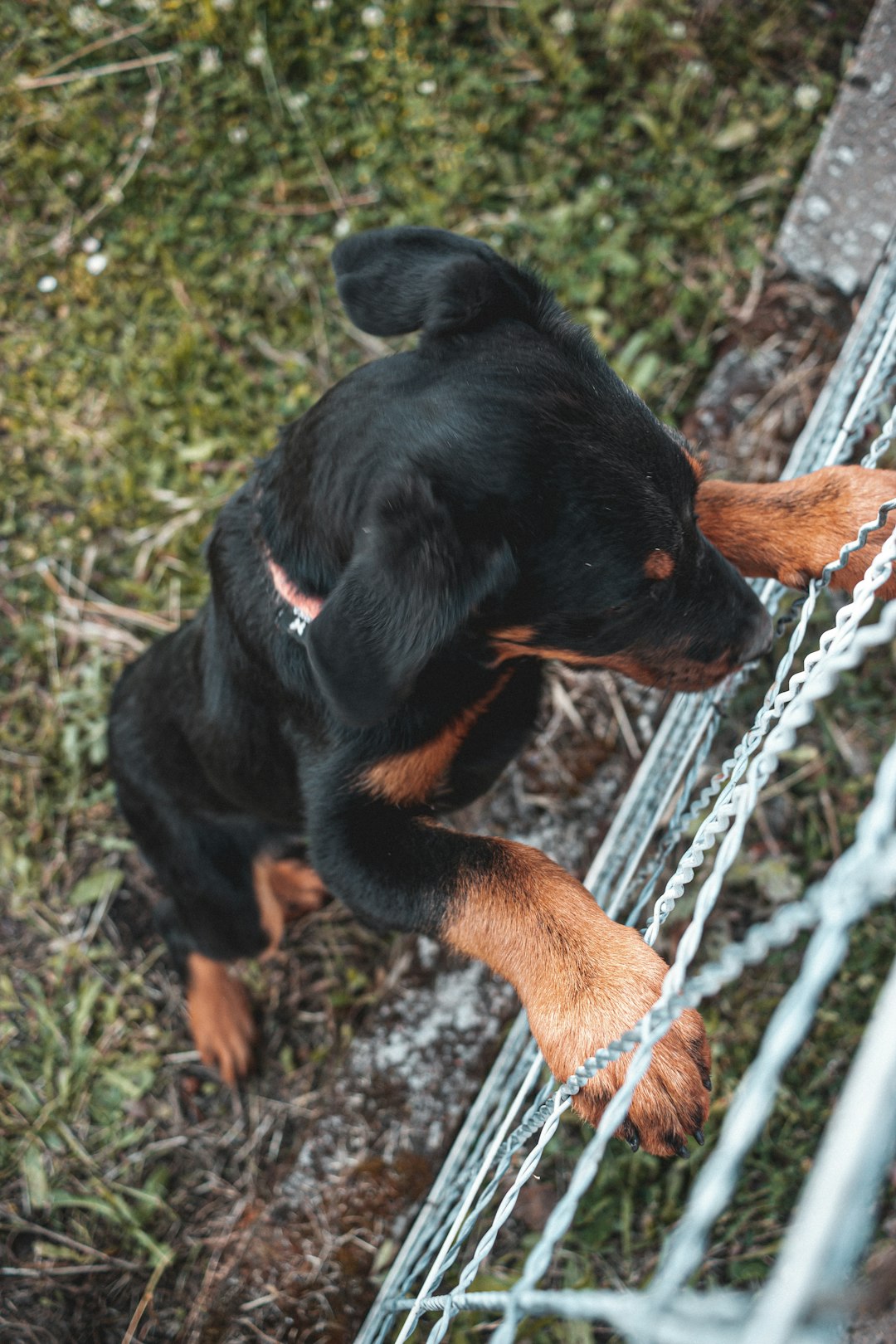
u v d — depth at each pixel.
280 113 1.40
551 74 1.35
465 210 1.32
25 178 1.42
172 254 1.37
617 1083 0.68
